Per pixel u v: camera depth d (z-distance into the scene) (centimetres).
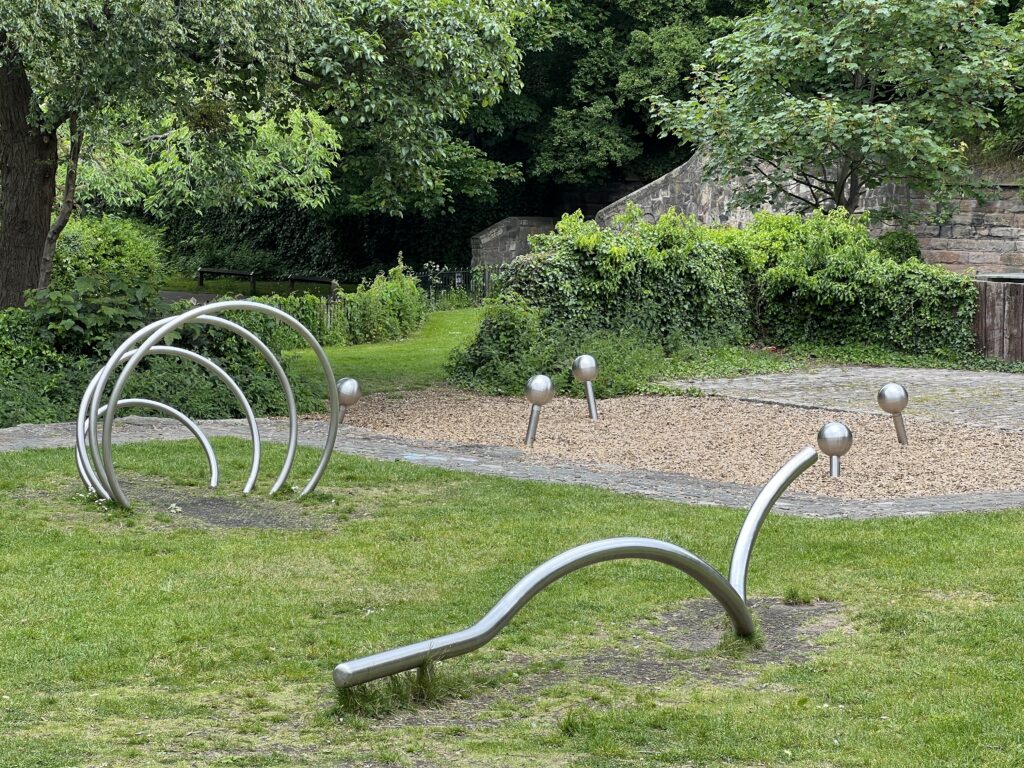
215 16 1348
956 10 2239
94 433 880
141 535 813
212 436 1205
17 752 434
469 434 1327
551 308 1842
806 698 505
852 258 2098
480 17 1658
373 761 433
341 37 1498
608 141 3753
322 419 1429
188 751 441
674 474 1084
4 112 1594
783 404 1514
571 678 542
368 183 3828
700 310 2059
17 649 571
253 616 634
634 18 3769
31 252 1634
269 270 4412
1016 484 1020
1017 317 1983
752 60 2336
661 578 715
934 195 2405
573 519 865
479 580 709
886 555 753
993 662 556
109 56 1343
